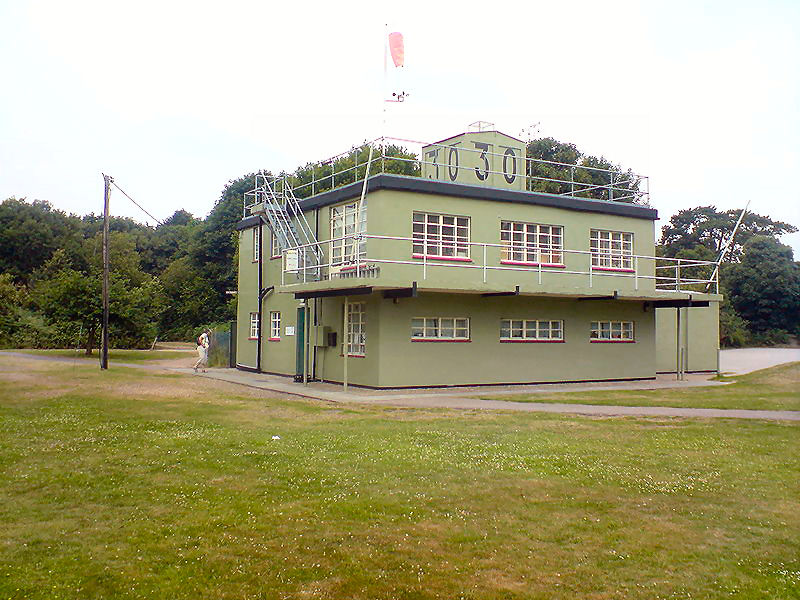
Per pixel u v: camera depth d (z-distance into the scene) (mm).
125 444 11227
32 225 63656
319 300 23547
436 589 5605
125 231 77188
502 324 22547
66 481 8805
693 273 57188
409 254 20562
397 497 8070
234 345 31438
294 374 25109
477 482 8773
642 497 8148
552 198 23359
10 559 6172
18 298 49781
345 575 5867
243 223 30062
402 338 20469
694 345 28531
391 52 21984
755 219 66500
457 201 21516
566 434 12359
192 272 61156
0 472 9242
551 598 5445
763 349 46625
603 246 24797
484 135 24172
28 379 21219
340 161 39719
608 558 6250
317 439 11719
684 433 12523
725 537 6801
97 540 6672
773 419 14312
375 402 17359
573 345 23734
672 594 5508
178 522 7191
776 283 53062
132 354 38844
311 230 23281
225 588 5625
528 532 6902
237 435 12109
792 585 5672
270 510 7582
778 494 8320
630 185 49906
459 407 16328
